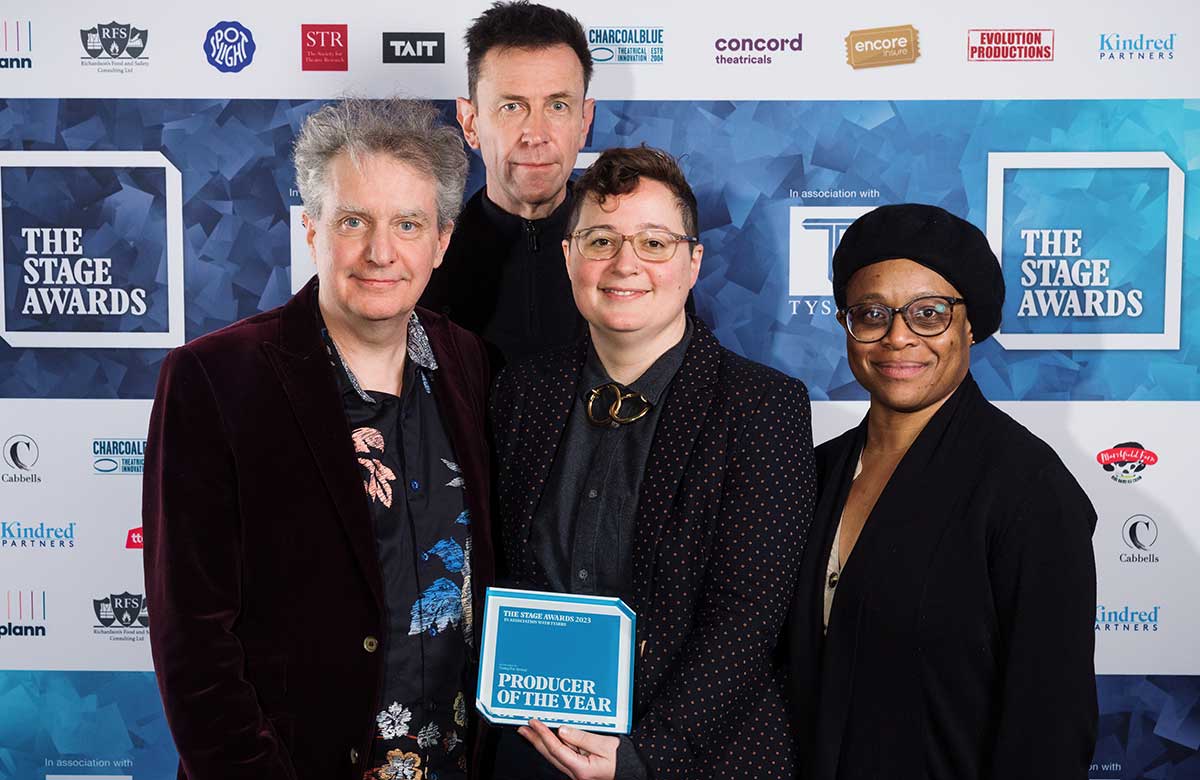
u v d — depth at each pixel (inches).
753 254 101.1
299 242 101.0
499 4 95.7
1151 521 101.3
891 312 64.1
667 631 64.2
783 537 64.6
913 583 62.4
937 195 100.2
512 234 96.9
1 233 100.7
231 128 100.0
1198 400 100.9
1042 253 100.3
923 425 67.1
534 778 67.3
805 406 68.6
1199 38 98.0
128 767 103.1
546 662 63.8
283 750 62.7
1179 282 100.2
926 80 99.1
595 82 99.5
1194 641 101.6
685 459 65.6
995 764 60.1
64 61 99.2
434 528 67.2
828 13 98.6
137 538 102.0
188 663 61.2
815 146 100.0
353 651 63.4
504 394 73.0
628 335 66.6
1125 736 102.0
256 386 64.4
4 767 103.5
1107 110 99.0
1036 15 98.2
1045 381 101.3
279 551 63.4
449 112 99.9
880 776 62.9
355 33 98.8
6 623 102.3
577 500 68.0
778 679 67.8
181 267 101.2
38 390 101.7
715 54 99.2
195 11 98.8
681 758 61.1
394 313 64.6
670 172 66.7
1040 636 59.7
